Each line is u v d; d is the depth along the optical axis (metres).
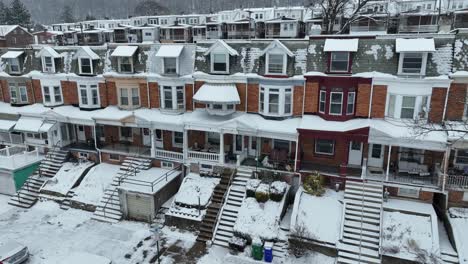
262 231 19.95
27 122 30.02
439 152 21.91
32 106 31.55
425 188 20.47
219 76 25.14
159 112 27.45
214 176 24.73
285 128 23.02
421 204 20.67
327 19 41.97
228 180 23.53
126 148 28.73
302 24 53.94
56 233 21.91
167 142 28.62
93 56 28.80
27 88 31.73
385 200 21.11
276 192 21.38
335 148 23.91
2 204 25.88
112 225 22.78
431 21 45.84
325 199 21.30
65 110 29.84
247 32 57.78
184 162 25.69
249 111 25.52
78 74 29.72
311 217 20.20
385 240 18.66
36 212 24.55
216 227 21.08
